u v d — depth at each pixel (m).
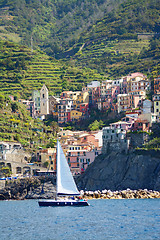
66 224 165.88
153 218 175.38
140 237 140.62
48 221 173.88
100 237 141.75
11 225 167.12
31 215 192.50
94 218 178.00
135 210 199.38
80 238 141.00
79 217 181.62
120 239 138.38
